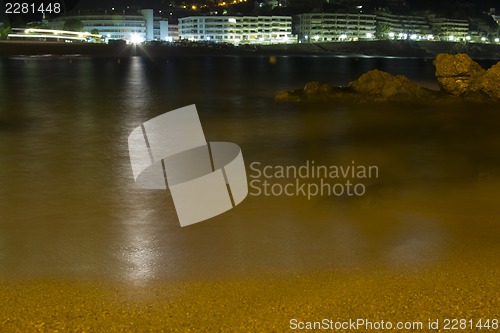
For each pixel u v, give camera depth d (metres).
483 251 7.18
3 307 5.55
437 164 12.95
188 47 180.00
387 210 9.12
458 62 26.20
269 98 30.30
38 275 6.41
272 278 6.29
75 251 7.23
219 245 7.43
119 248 7.34
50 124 19.70
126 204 9.46
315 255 7.03
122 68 72.25
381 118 21.39
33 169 12.20
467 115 22.00
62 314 5.41
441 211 9.06
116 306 5.58
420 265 6.68
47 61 87.19
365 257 6.96
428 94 26.44
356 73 67.56
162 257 7.00
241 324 5.21
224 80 49.22
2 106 25.73
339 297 5.78
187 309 5.52
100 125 19.55
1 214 8.88
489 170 12.34
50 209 9.16
